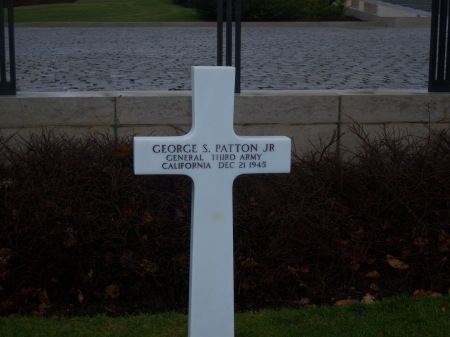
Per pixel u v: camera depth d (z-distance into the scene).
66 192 5.27
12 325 4.67
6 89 6.21
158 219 5.28
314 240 5.39
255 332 4.59
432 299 5.11
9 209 5.25
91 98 6.17
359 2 29.14
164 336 4.54
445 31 6.57
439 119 6.52
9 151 5.77
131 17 27.00
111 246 5.23
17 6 34.06
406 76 10.72
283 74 10.92
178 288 5.33
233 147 3.92
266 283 5.28
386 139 6.11
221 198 3.94
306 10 25.45
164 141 3.85
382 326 4.67
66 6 31.66
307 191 5.68
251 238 5.39
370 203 5.68
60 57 13.43
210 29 22.80
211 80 3.84
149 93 6.40
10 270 5.18
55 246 5.17
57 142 5.94
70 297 5.24
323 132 6.43
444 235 5.64
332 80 10.22
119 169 5.48
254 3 24.69
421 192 5.68
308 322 4.75
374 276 5.53
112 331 4.61
